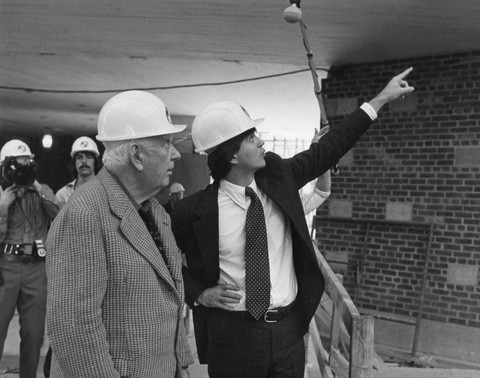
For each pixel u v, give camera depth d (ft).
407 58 25.61
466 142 24.00
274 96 37.19
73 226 5.58
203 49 27.17
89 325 5.46
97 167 15.53
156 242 6.47
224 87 36.29
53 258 5.58
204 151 8.29
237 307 8.25
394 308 25.44
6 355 17.15
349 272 26.76
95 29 24.50
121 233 5.82
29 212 13.35
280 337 8.16
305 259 8.26
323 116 10.61
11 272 13.08
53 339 5.45
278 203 8.12
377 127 26.20
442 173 24.54
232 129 8.04
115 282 5.73
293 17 9.96
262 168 8.49
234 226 8.27
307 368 15.12
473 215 23.80
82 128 63.57
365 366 7.39
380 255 25.93
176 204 8.61
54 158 73.87
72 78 37.42
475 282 23.67
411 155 25.32
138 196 6.31
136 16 21.89
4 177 13.14
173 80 35.50
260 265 8.03
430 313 24.59
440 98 24.68
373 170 26.27
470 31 21.26
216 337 8.36
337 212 27.20
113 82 37.81
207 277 8.37
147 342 5.82
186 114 47.67
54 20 23.12
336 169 10.13
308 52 10.41
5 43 28.12
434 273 24.59
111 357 5.65
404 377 14.64
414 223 24.99
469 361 23.57
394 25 21.02
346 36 22.77
